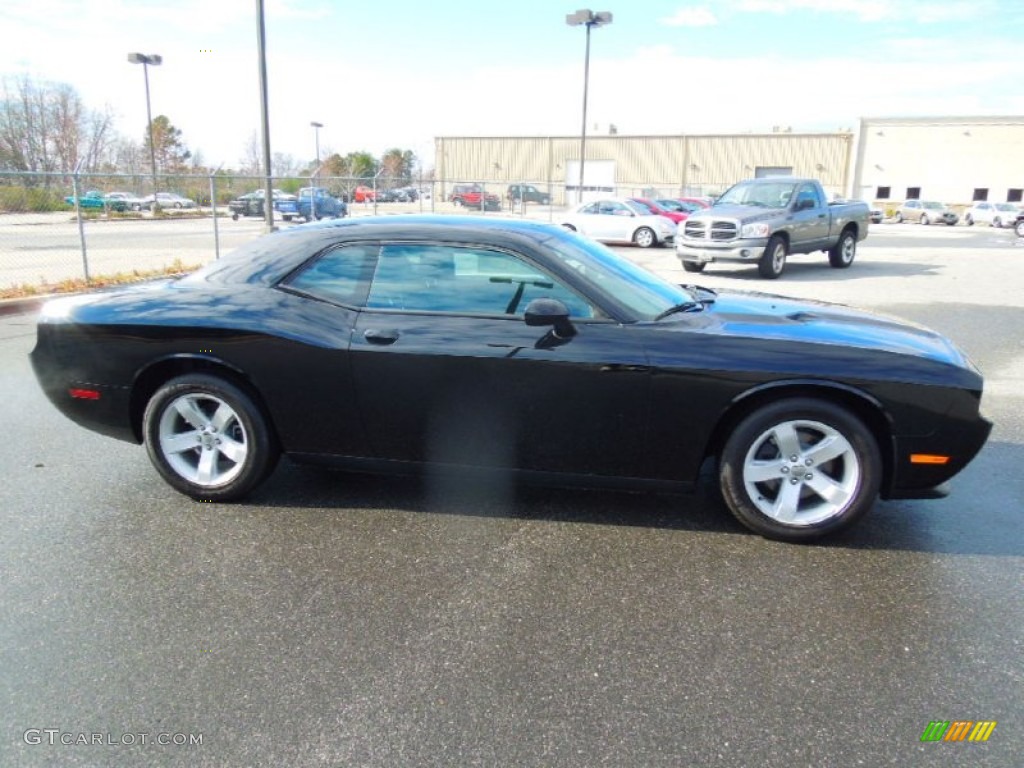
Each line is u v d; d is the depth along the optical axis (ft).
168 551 11.24
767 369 10.98
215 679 8.31
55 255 52.75
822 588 10.30
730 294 14.88
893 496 11.41
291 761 7.12
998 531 12.11
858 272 51.52
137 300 12.84
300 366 12.03
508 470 12.04
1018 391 20.90
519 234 12.25
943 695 8.11
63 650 8.80
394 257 12.26
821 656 8.79
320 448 12.55
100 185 63.82
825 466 11.50
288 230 13.34
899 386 10.84
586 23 96.32
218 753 7.21
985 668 8.58
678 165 185.57
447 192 142.00
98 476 14.20
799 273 50.88
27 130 127.34
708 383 11.08
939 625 9.43
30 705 7.88
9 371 22.31
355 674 8.40
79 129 132.36
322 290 12.38
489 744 7.35
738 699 8.04
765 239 45.75
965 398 10.87
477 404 11.70
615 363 11.17
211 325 12.20
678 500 13.20
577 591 10.19
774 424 11.20
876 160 177.68
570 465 11.85
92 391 12.80
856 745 7.36
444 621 9.46
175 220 70.08
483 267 11.95
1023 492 13.76
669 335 11.37
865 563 11.01
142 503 12.98
